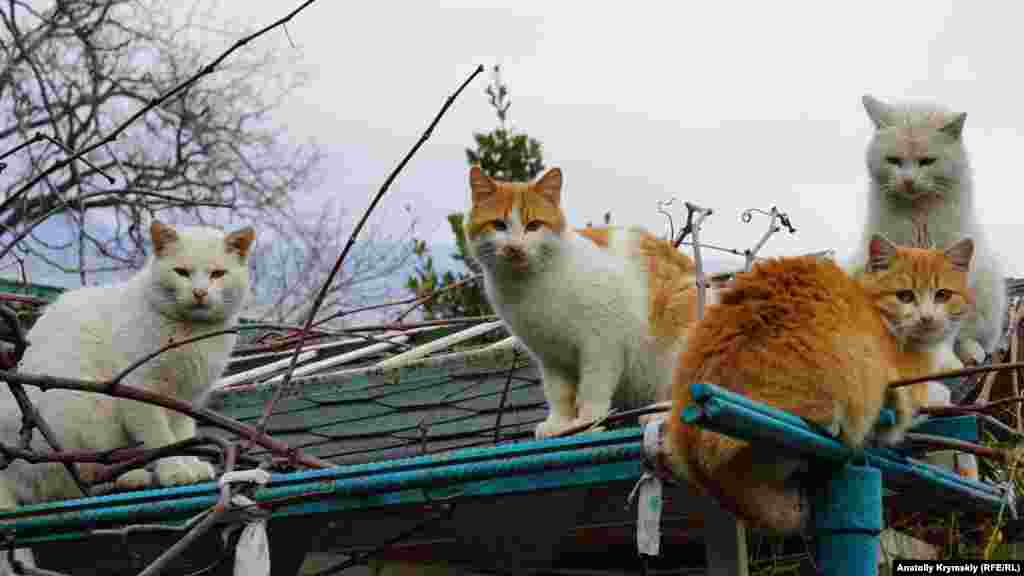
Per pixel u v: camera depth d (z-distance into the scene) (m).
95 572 2.14
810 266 1.79
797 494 1.73
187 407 1.95
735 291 1.77
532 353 2.12
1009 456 2.01
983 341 2.38
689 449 1.68
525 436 2.17
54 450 1.96
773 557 2.13
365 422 2.32
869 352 1.73
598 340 2.06
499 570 2.16
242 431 1.95
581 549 2.19
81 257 2.48
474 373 2.37
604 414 2.05
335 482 1.80
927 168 2.36
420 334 3.01
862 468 1.73
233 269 2.24
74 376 2.15
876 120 2.44
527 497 1.89
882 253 1.94
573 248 2.09
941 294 1.92
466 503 1.82
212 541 2.03
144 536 1.94
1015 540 2.38
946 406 1.82
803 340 1.71
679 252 2.18
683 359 1.75
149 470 2.16
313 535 2.04
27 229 2.12
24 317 2.48
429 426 2.25
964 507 2.00
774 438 1.62
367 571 2.18
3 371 1.91
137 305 2.21
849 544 1.71
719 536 1.92
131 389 1.94
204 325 2.22
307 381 2.45
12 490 2.10
